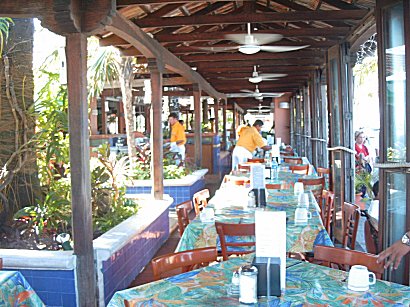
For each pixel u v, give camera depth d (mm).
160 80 6430
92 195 5031
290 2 6602
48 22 3592
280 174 6793
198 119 10469
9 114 4781
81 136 3688
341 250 2566
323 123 9203
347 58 6285
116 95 14977
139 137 13039
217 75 11195
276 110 17062
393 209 3760
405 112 3512
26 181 4922
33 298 2594
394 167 3568
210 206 4375
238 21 5562
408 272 3451
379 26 3760
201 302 2012
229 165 17031
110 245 3932
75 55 3674
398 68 3758
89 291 3707
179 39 6414
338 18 5457
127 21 4984
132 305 2023
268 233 2084
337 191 6758
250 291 1985
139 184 7949
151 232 5430
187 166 9750
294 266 2471
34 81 5016
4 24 4492
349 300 1999
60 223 4504
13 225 4641
